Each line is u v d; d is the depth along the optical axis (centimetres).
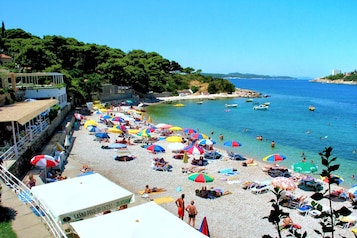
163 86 11644
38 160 2158
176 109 8356
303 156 3666
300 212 1966
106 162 3011
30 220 1260
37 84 5059
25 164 2353
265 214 1952
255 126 5909
